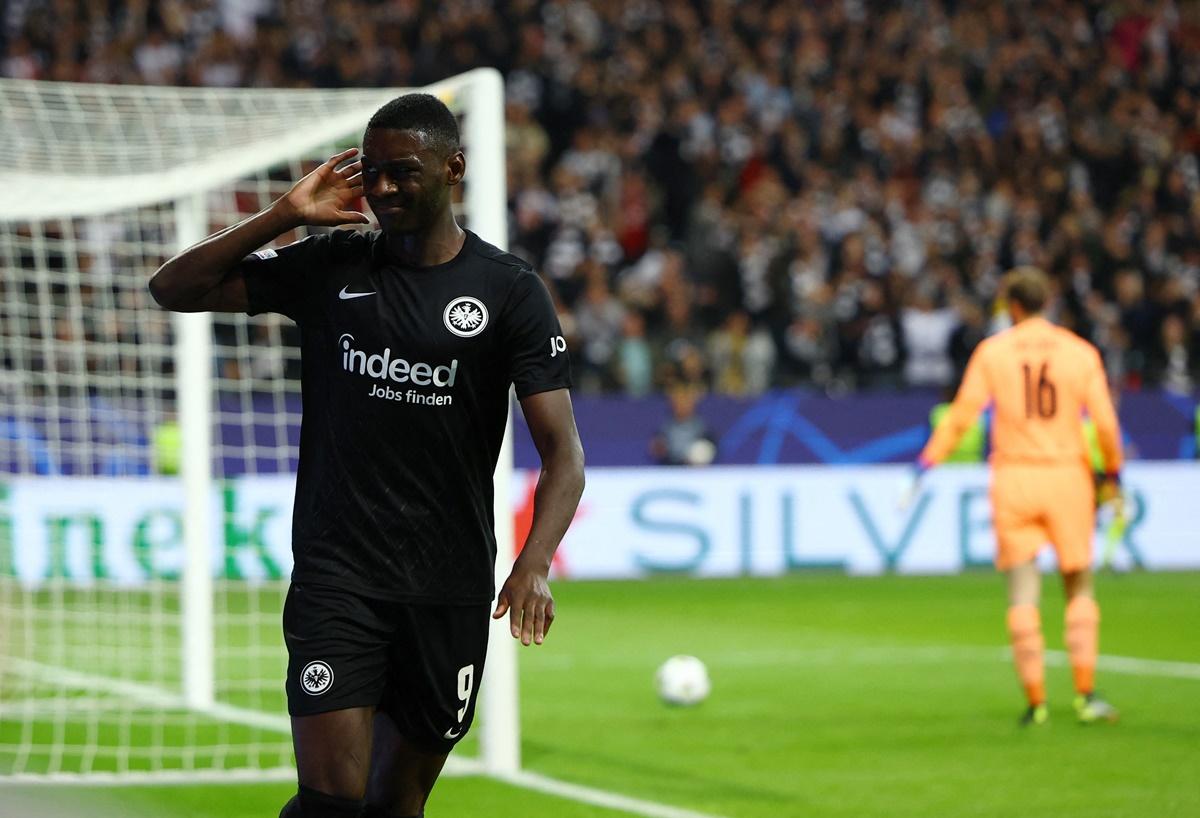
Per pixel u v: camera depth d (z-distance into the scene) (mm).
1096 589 55656
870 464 63562
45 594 47656
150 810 21375
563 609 49531
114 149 29969
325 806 13055
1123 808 21859
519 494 57969
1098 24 89500
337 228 14406
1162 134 84562
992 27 87750
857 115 81250
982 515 62594
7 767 24562
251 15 76812
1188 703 31531
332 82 72875
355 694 13141
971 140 81000
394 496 13242
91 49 71375
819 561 61062
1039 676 28641
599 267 65500
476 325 13117
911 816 21375
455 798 22438
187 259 13031
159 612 39000
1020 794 22828
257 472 56125
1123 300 70625
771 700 31969
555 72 78562
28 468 46844
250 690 33250
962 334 66938
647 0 82625
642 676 35625
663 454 61125
